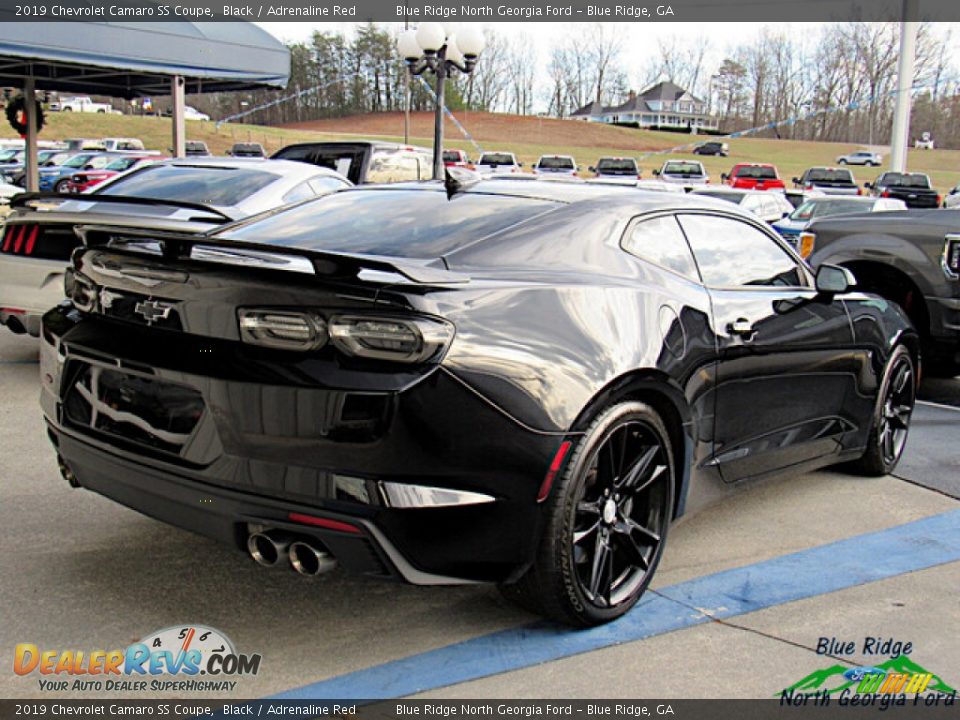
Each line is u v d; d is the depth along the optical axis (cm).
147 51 1220
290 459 254
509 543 270
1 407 564
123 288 293
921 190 2775
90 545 361
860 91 6738
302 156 1155
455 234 318
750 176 3425
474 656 285
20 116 1556
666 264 348
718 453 357
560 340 282
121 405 292
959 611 324
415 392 252
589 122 8850
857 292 462
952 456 528
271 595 324
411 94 8738
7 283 595
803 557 370
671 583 342
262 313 260
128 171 734
